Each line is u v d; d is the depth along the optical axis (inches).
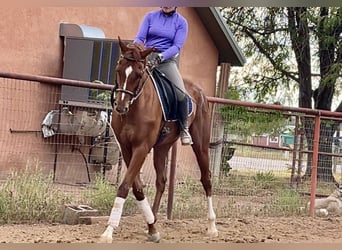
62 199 332.5
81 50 487.2
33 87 470.6
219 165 442.6
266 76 833.5
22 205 302.5
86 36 494.6
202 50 605.0
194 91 298.4
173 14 278.4
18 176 336.2
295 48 766.5
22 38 482.3
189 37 593.3
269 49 811.4
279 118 447.8
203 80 608.1
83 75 483.5
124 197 245.6
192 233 300.8
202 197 391.2
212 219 298.7
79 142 468.1
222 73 611.2
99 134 451.8
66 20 509.4
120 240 267.3
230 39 604.4
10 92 457.7
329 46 741.9
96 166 461.7
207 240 282.2
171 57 271.6
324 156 479.5
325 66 749.3
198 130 297.0
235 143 444.1
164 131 270.1
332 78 709.9
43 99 474.6
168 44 277.1
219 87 612.7
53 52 501.4
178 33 277.4
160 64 271.4
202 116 299.1
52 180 367.6
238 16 820.6
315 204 405.7
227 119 440.8
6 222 294.7
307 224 354.0
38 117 471.5
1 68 471.8
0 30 470.3
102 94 467.8
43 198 313.6
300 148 443.2
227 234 303.1
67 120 460.4
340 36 732.0
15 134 457.7
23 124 462.6
